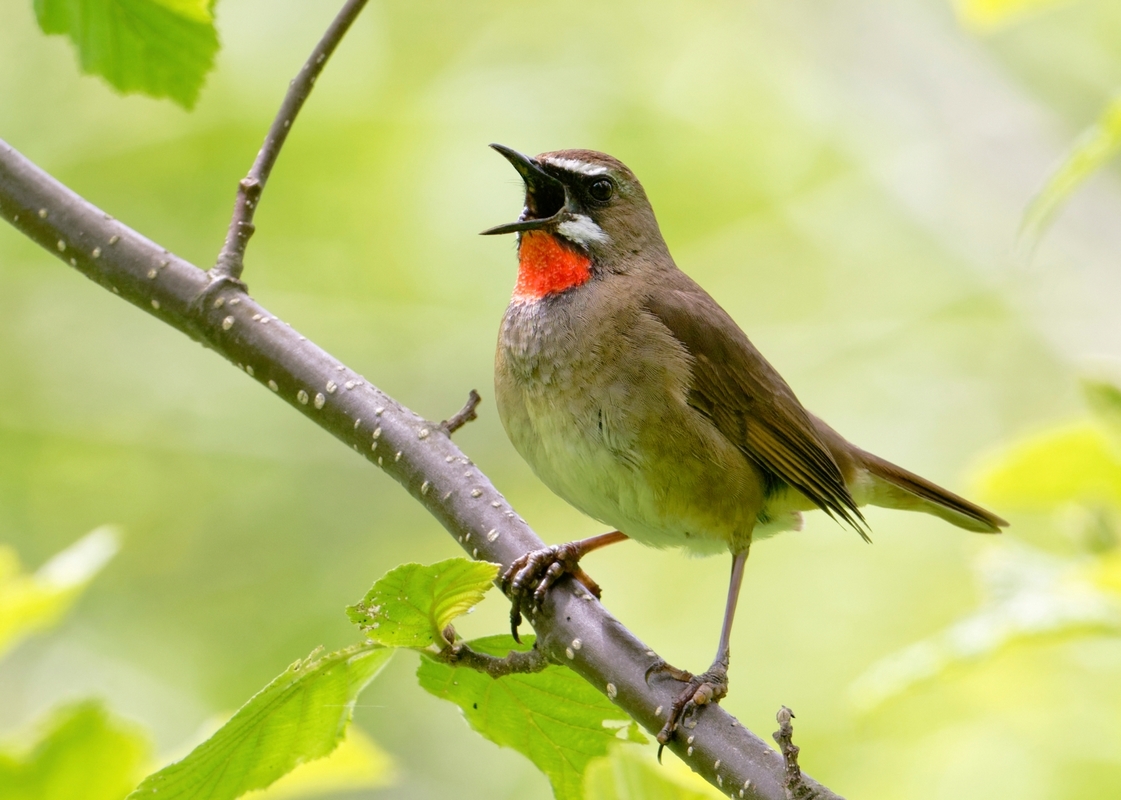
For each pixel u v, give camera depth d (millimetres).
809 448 7141
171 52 6074
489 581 4285
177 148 13844
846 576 13742
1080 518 6480
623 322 6586
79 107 14008
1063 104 15336
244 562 13773
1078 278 15195
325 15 14156
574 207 7082
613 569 14031
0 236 14438
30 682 12469
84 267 5824
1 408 14039
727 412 6871
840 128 15703
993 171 15367
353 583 13695
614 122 15242
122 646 13008
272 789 5449
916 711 11430
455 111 14453
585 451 6543
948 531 13914
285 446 14398
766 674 13016
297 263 14281
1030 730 11062
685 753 4738
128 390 14414
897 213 16125
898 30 15516
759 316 16031
